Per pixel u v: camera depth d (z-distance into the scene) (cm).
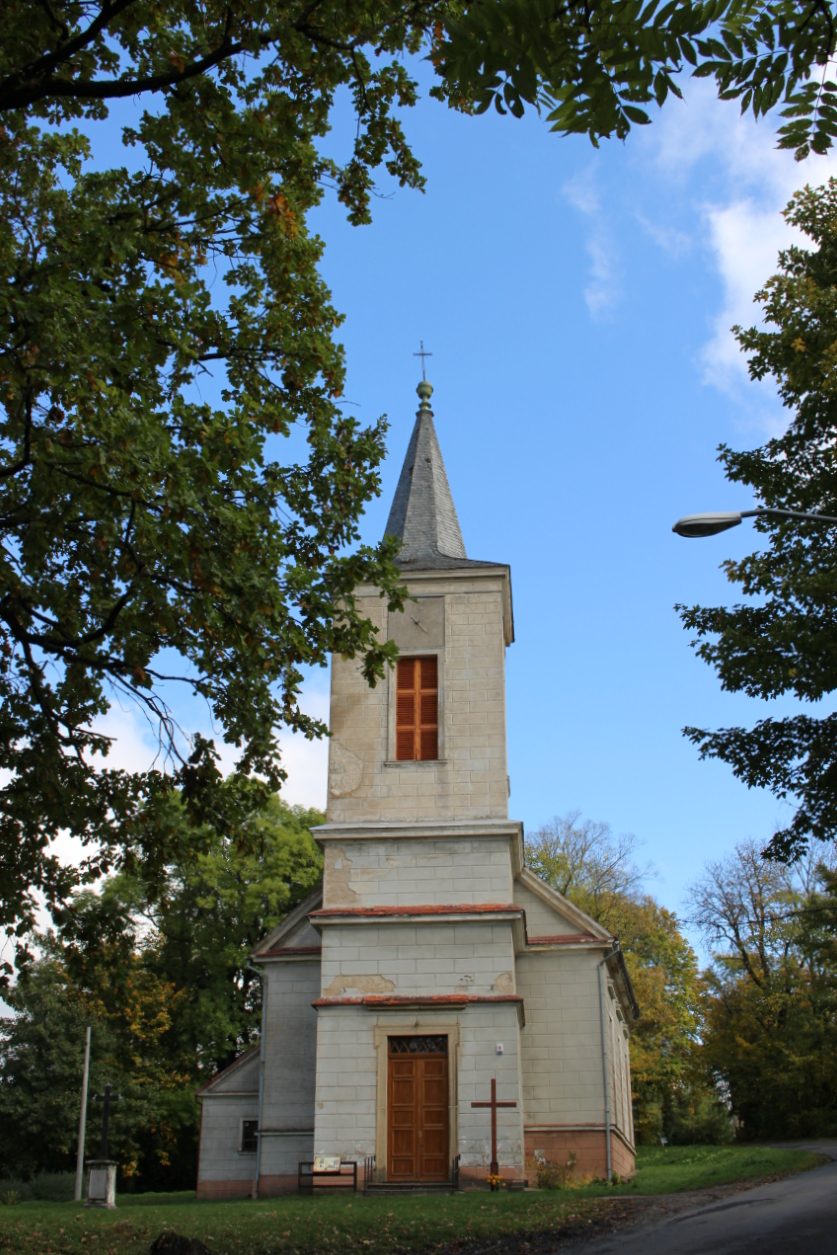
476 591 2802
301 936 2917
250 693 1496
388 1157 2341
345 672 2767
